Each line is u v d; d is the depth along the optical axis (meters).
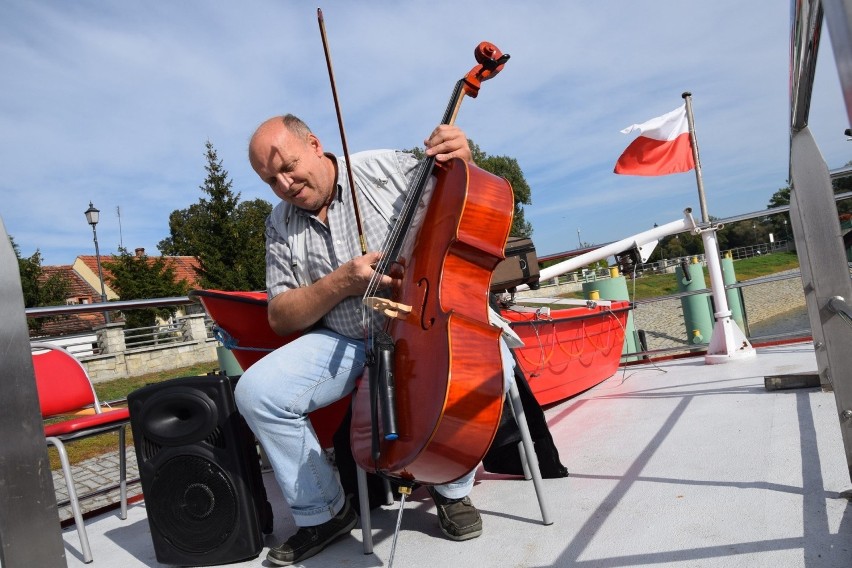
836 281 1.63
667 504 1.88
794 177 1.65
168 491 2.07
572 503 2.06
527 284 2.99
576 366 3.76
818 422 2.40
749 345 4.31
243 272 22.12
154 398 2.07
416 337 1.73
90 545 2.48
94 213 22.94
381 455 1.64
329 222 2.18
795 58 1.34
